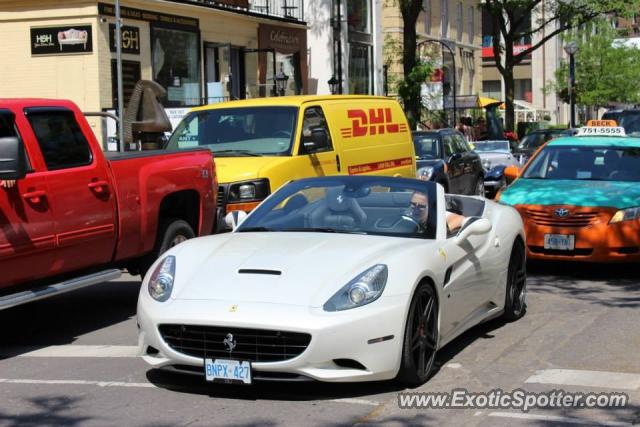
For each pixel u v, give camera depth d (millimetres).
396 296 6414
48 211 8195
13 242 7832
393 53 42688
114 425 6000
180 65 24734
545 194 11938
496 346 8086
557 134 30000
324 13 34219
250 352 6230
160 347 6473
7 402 6617
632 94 61062
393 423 5949
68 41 21844
